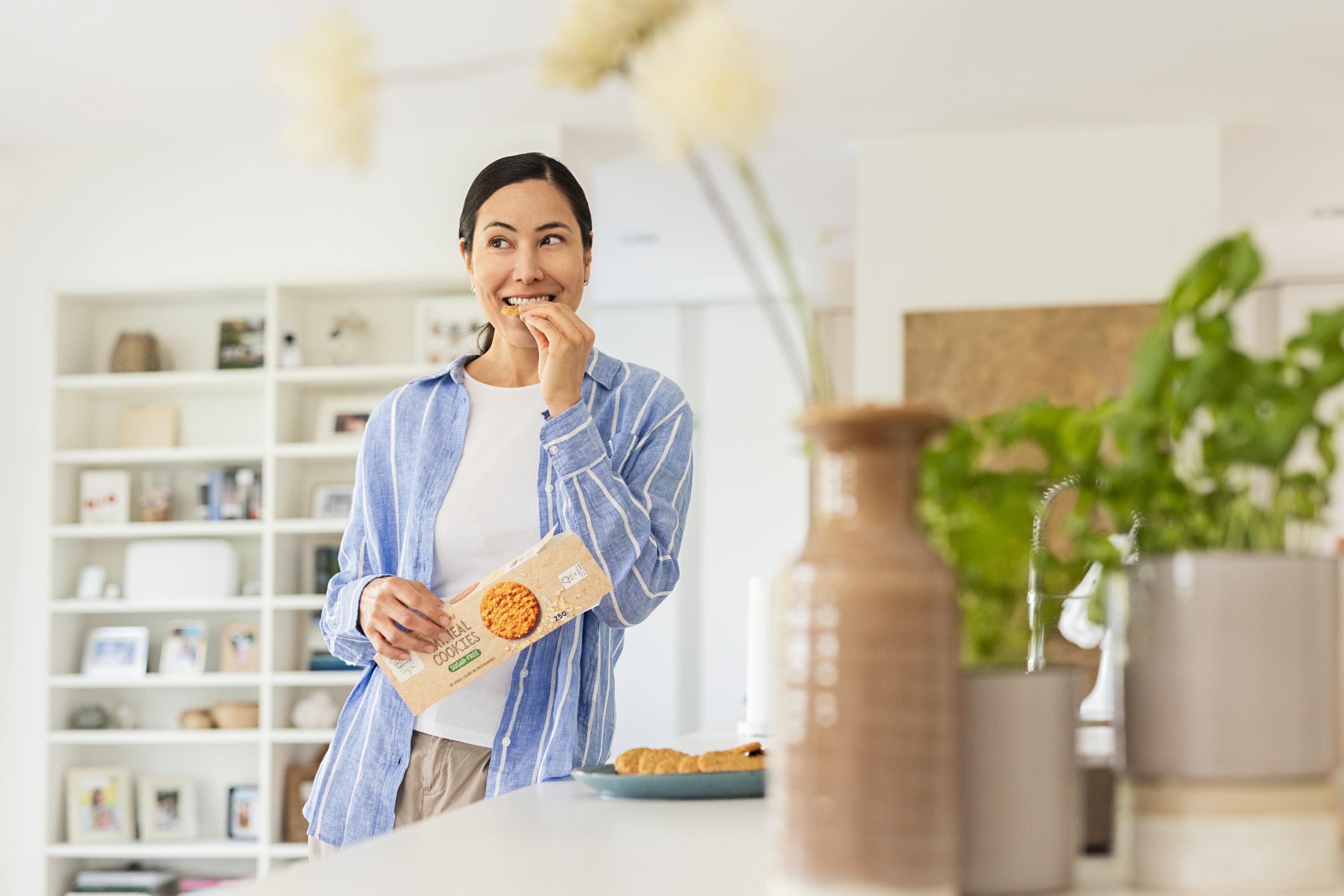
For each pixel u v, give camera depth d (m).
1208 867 0.65
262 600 4.45
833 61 4.09
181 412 4.81
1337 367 0.65
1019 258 4.64
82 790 4.54
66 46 3.91
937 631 0.61
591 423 1.45
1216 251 0.67
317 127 0.46
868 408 0.62
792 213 5.67
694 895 0.71
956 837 0.61
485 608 1.29
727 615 7.06
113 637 4.61
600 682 1.52
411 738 1.46
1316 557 0.68
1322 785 0.67
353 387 4.75
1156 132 4.61
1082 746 0.90
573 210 1.59
